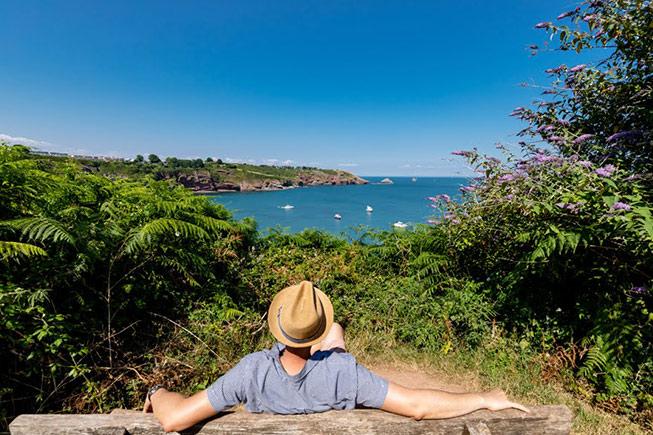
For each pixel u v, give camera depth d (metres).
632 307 2.88
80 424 1.21
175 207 4.43
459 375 3.48
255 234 6.82
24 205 3.35
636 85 3.26
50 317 2.58
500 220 3.90
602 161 3.21
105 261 3.38
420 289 4.63
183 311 3.79
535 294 3.70
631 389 2.80
